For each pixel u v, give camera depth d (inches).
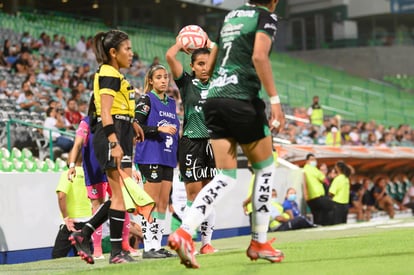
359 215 1631.4
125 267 470.3
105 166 529.0
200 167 641.6
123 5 2942.9
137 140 631.2
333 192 1332.4
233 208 1173.1
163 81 657.6
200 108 637.3
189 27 629.9
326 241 650.2
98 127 536.4
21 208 848.3
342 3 4040.4
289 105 2610.7
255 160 430.3
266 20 413.1
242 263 450.3
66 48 2169.0
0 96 1469.0
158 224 652.1
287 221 1199.6
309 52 4037.9
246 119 414.6
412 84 3858.3
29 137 1179.9
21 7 2559.1
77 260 637.3
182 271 417.4
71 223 701.3
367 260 442.0
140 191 506.6
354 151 1718.8
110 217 528.7
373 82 3759.8
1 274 513.7
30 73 1651.1
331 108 2908.5
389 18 4128.9
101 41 529.0
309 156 1376.7
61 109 1381.6
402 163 1904.5
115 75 519.8
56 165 981.8
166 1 2920.8
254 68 418.3
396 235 689.0
